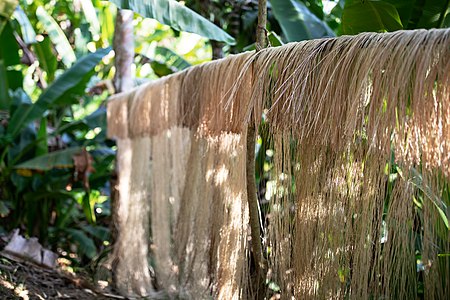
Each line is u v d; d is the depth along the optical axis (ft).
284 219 6.23
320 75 5.71
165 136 9.07
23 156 13.84
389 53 5.13
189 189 8.11
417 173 5.34
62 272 11.46
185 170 8.38
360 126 5.34
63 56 15.96
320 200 5.86
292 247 6.25
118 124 10.85
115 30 13.10
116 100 10.85
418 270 6.63
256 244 6.86
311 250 5.94
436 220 5.50
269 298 6.93
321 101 5.61
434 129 4.79
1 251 11.48
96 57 13.20
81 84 13.06
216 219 7.35
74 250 14.48
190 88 7.95
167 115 8.77
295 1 10.60
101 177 14.57
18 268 11.10
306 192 5.98
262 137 6.86
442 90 4.71
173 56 16.08
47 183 13.93
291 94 5.95
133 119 10.02
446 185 5.29
